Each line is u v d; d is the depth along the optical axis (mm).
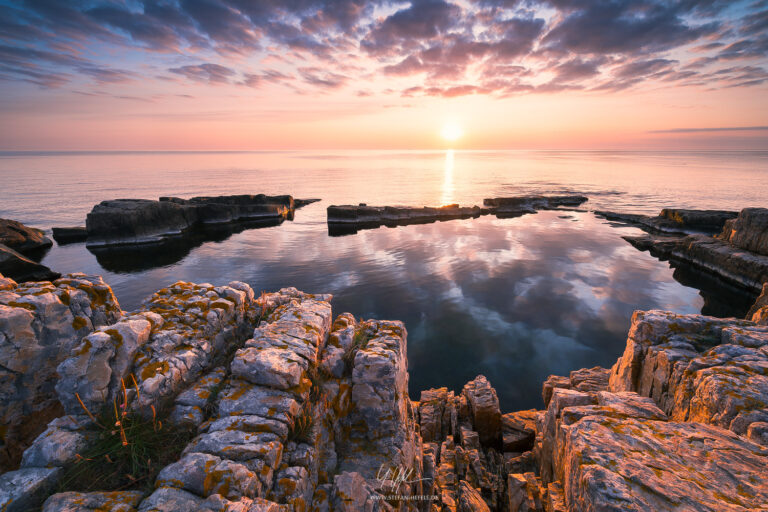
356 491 5152
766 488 4207
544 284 40812
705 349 8594
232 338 7434
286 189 140375
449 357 26266
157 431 4742
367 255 54188
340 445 6465
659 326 9500
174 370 5641
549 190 132750
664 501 4082
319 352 7043
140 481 4277
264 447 4562
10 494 3732
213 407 5441
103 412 4906
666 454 4996
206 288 8250
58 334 5926
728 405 5992
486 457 13547
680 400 7340
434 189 140250
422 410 15227
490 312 33812
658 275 43906
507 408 20828
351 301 37000
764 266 37312
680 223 66062
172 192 128625
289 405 5336
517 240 62688
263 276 45125
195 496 3832
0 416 5195
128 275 45812
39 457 4234
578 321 31844
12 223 55344
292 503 4359
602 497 4238
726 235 46938
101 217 58625
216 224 77312
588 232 68500
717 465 4684
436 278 43219
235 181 172125
